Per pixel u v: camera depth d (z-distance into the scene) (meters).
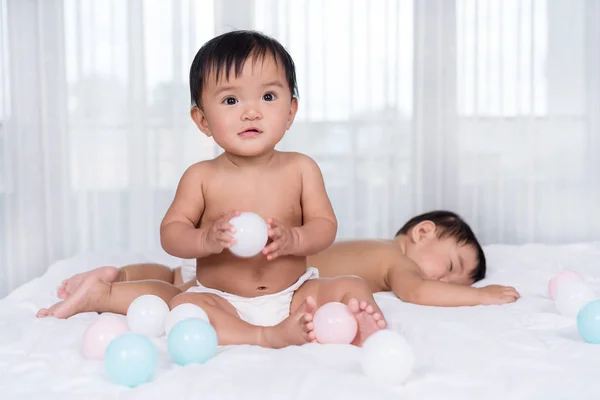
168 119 3.34
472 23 3.46
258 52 1.68
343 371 1.32
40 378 1.30
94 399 1.20
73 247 3.34
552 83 3.50
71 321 1.73
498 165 3.50
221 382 1.24
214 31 3.33
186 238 1.65
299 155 1.82
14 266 3.32
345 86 3.41
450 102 3.46
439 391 1.21
